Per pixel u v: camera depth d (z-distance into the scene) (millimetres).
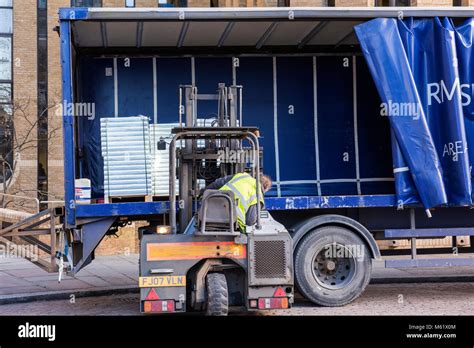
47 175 21000
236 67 12859
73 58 11672
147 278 9266
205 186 10406
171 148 9461
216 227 9234
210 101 12781
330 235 10719
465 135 10930
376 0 18391
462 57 10992
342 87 13008
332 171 12867
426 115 10953
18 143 20750
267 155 12758
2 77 21359
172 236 9336
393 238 11477
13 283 13180
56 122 20906
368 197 11070
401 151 10891
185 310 9352
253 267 9320
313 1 18312
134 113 12609
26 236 11312
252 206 9469
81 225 10695
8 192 20312
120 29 11383
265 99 12867
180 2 21094
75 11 10531
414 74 10961
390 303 10977
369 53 10875
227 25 11359
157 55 12703
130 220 11297
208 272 9539
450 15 11039
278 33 11953
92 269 15008
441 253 11945
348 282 10719
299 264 10625
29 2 21281
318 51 12969
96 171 12367
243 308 10383
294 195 12719
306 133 12891
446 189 10961
